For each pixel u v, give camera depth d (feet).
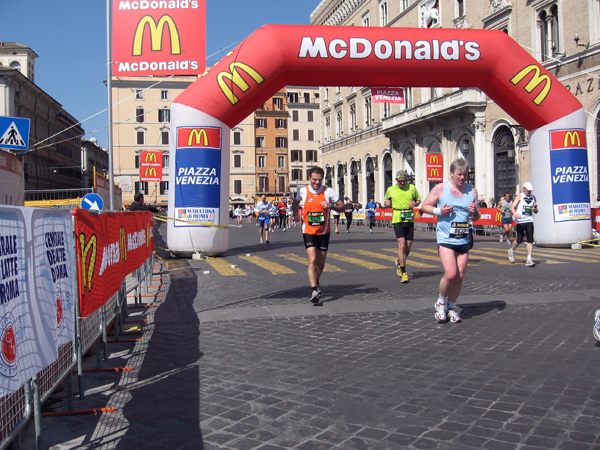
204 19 32.48
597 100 69.77
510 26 86.79
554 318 21.99
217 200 48.93
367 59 47.06
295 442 11.18
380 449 10.78
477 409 12.67
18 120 40.91
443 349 17.85
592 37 70.49
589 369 15.37
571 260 42.16
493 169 91.91
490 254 48.42
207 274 38.22
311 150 281.13
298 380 15.07
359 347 18.40
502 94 51.13
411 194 32.32
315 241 25.96
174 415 12.80
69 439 11.61
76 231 13.33
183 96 47.65
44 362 10.68
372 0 141.38
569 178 51.57
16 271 9.47
